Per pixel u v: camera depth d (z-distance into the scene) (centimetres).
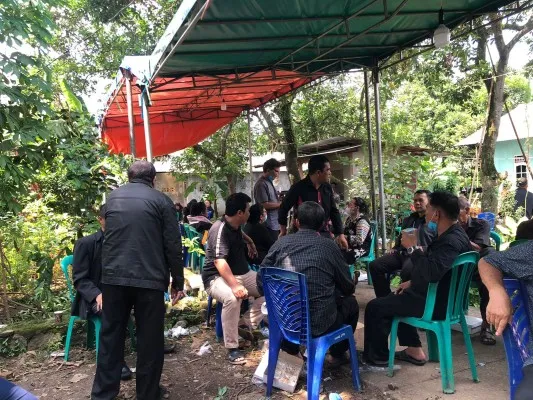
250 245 506
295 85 820
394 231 831
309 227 344
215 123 1055
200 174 1584
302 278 309
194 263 761
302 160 1525
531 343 208
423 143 2241
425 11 489
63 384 384
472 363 338
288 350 360
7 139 481
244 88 808
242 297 410
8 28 428
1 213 539
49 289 533
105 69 1377
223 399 344
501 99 920
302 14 446
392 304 353
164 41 436
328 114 1395
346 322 371
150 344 327
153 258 326
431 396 321
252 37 498
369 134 716
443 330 327
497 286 210
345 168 1357
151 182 355
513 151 1794
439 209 336
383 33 545
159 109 935
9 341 459
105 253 329
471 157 1548
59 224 550
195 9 347
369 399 327
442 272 316
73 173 535
